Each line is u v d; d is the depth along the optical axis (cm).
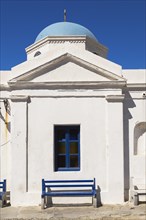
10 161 1261
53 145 1231
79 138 1255
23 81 1237
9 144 1273
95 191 1170
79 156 1248
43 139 1232
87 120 1244
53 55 1263
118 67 1268
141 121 1281
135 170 1266
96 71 1252
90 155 1230
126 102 1288
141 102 1291
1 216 1030
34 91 1245
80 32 1708
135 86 1285
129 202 1221
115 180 1220
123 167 1229
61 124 1241
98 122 1244
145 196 1244
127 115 1284
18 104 1240
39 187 1212
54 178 1215
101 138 1238
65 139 1259
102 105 1251
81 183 1218
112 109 1247
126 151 1270
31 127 1236
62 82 1241
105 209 1123
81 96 1249
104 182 1222
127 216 1022
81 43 1588
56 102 1247
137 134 1305
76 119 1242
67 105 1247
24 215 1043
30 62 1272
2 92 1290
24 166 1215
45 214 1055
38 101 1245
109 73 1243
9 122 1281
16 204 1195
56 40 1584
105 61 1274
